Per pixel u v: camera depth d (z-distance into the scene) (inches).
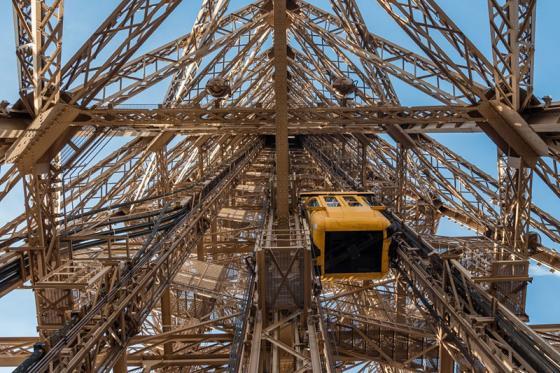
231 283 791.7
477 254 482.3
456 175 804.0
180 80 645.3
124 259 484.7
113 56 466.0
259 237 498.6
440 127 582.2
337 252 533.3
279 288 442.6
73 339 344.8
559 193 487.8
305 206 633.6
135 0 460.1
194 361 530.0
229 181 1004.6
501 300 441.7
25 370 295.9
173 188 831.7
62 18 424.8
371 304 869.2
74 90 502.9
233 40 649.0
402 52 639.1
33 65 426.6
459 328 416.5
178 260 620.1
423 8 474.0
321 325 392.8
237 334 380.5
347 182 937.5
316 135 1610.5
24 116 456.8
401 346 542.0
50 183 486.0
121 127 575.2
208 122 534.9
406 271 565.3
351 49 646.5
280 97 499.8
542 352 328.2
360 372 987.9
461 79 527.2
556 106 432.5
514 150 502.0
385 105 572.4
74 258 479.5
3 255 448.8
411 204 1064.8
